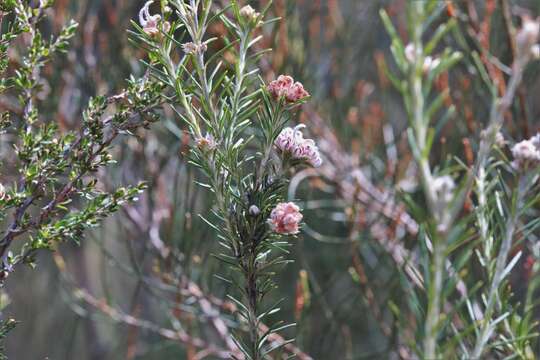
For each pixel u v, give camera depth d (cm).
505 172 147
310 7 212
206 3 110
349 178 195
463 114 167
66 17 181
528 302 122
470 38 174
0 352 114
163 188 179
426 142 97
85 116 113
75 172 112
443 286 104
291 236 108
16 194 112
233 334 113
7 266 112
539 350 141
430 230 99
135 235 186
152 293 166
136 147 182
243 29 111
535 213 148
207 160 109
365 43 230
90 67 179
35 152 114
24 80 117
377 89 248
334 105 205
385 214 177
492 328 105
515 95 159
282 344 112
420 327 103
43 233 111
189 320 177
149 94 112
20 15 116
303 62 180
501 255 108
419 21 97
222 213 110
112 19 183
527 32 98
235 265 111
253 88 161
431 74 98
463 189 97
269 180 110
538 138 112
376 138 210
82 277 262
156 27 109
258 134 166
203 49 110
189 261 157
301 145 109
